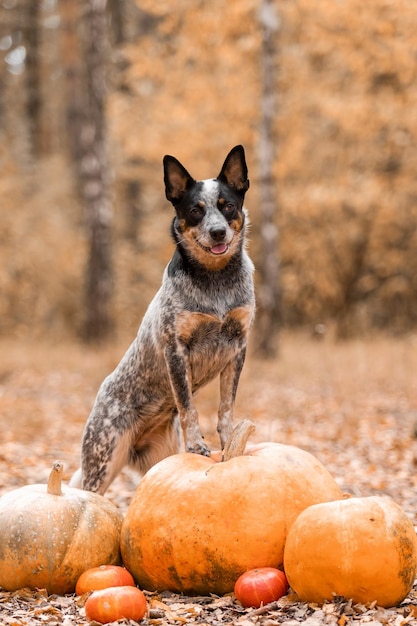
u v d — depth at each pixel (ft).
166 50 68.18
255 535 15.17
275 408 42.98
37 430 39.40
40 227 93.15
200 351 18.85
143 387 19.88
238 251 18.86
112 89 87.30
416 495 25.14
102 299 74.95
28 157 100.07
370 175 74.02
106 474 20.26
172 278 18.76
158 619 14.43
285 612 14.47
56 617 14.53
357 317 87.10
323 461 31.50
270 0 60.90
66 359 66.28
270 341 62.23
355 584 14.17
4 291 92.43
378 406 43.65
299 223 80.02
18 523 16.01
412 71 63.57
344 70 70.95
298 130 70.85
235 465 15.74
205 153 67.46
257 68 65.21
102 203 74.90
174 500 15.58
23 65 122.21
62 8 99.45
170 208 84.23
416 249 82.53
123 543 16.26
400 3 57.93
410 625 13.60
